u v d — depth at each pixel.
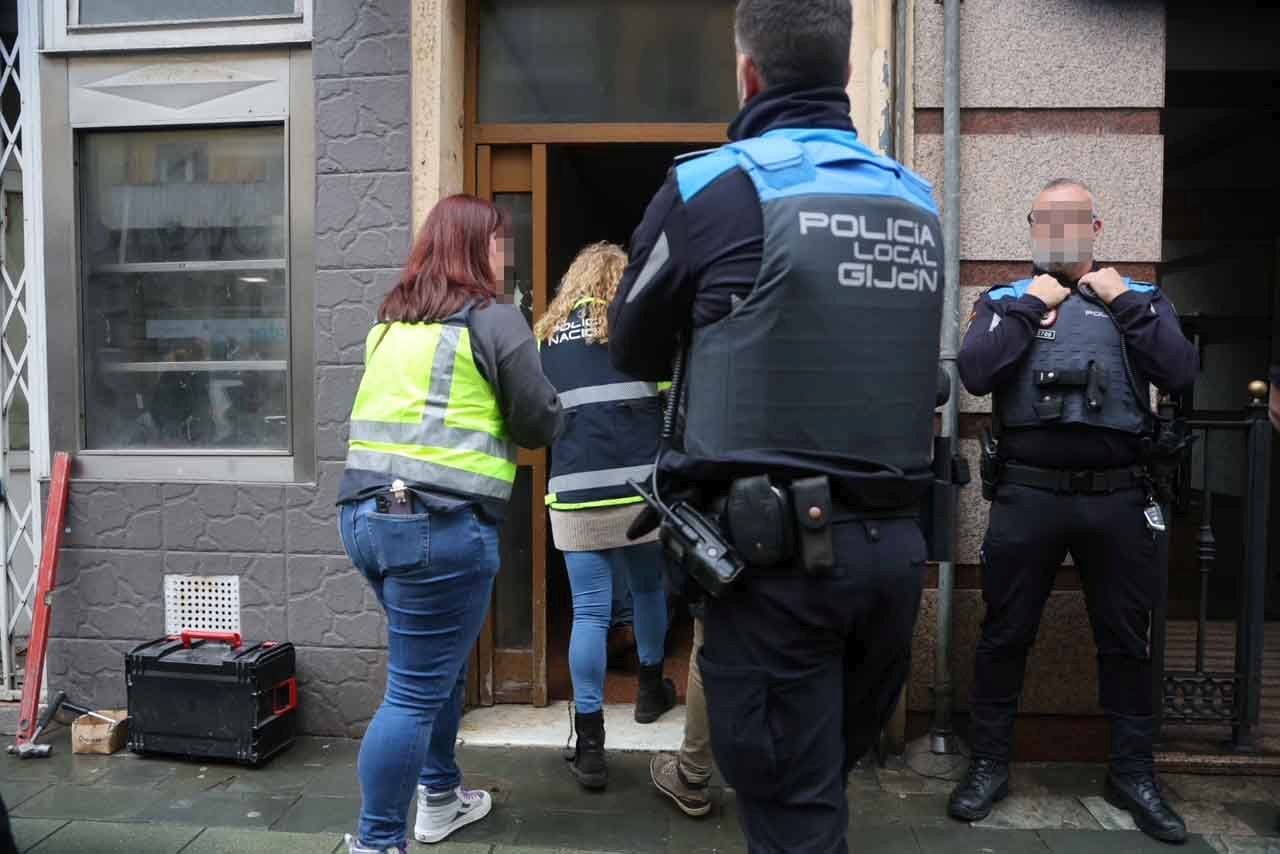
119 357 3.58
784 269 1.46
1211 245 6.86
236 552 3.43
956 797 2.84
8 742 3.40
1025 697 3.22
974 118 3.21
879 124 3.19
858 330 1.50
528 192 3.64
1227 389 6.64
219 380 3.54
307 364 3.43
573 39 3.62
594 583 2.95
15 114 3.72
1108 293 2.68
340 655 3.38
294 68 3.40
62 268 3.53
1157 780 3.02
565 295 2.96
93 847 2.60
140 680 3.19
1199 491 5.66
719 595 1.54
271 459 3.46
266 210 3.50
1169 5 3.20
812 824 1.58
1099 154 3.19
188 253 3.54
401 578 2.17
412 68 3.32
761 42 1.63
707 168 1.55
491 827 2.75
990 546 2.83
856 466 1.53
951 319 3.17
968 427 3.23
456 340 2.24
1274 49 4.45
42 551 3.42
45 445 3.62
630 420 2.87
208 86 3.44
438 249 2.35
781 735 1.58
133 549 3.47
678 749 3.19
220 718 3.14
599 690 2.95
